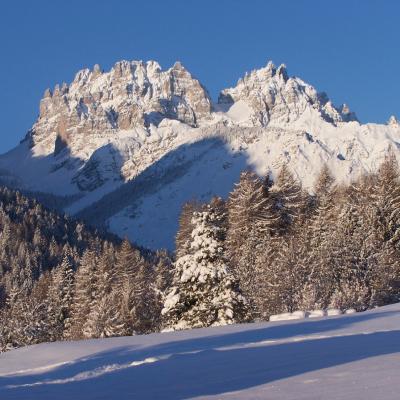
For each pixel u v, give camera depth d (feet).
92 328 209.15
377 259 184.75
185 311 130.82
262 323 85.51
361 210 217.97
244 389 33.71
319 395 29.14
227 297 128.57
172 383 40.16
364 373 34.27
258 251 202.08
